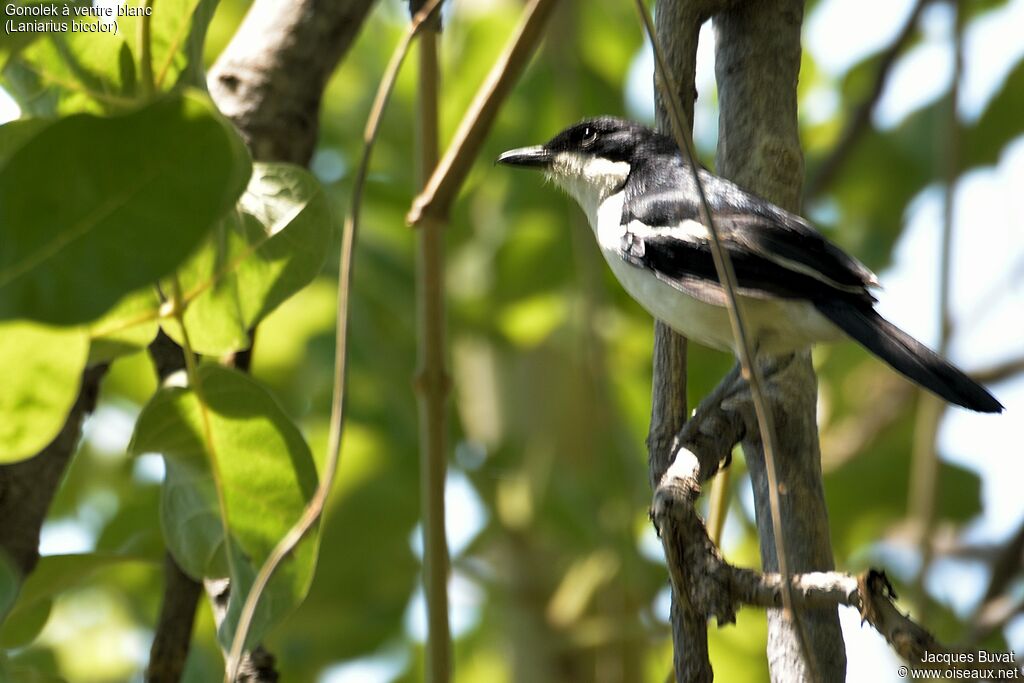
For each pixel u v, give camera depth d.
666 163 9.87
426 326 7.67
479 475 12.08
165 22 6.16
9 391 5.35
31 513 7.27
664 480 6.10
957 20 10.66
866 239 14.72
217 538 6.71
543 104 12.59
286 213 6.45
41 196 4.44
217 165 4.48
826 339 7.95
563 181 10.51
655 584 11.80
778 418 6.77
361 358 12.35
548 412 12.62
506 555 12.17
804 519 6.55
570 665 11.87
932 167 14.65
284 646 13.12
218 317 6.48
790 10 7.16
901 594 13.47
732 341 8.27
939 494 12.89
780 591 5.52
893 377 13.91
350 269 6.59
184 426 6.61
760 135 7.09
